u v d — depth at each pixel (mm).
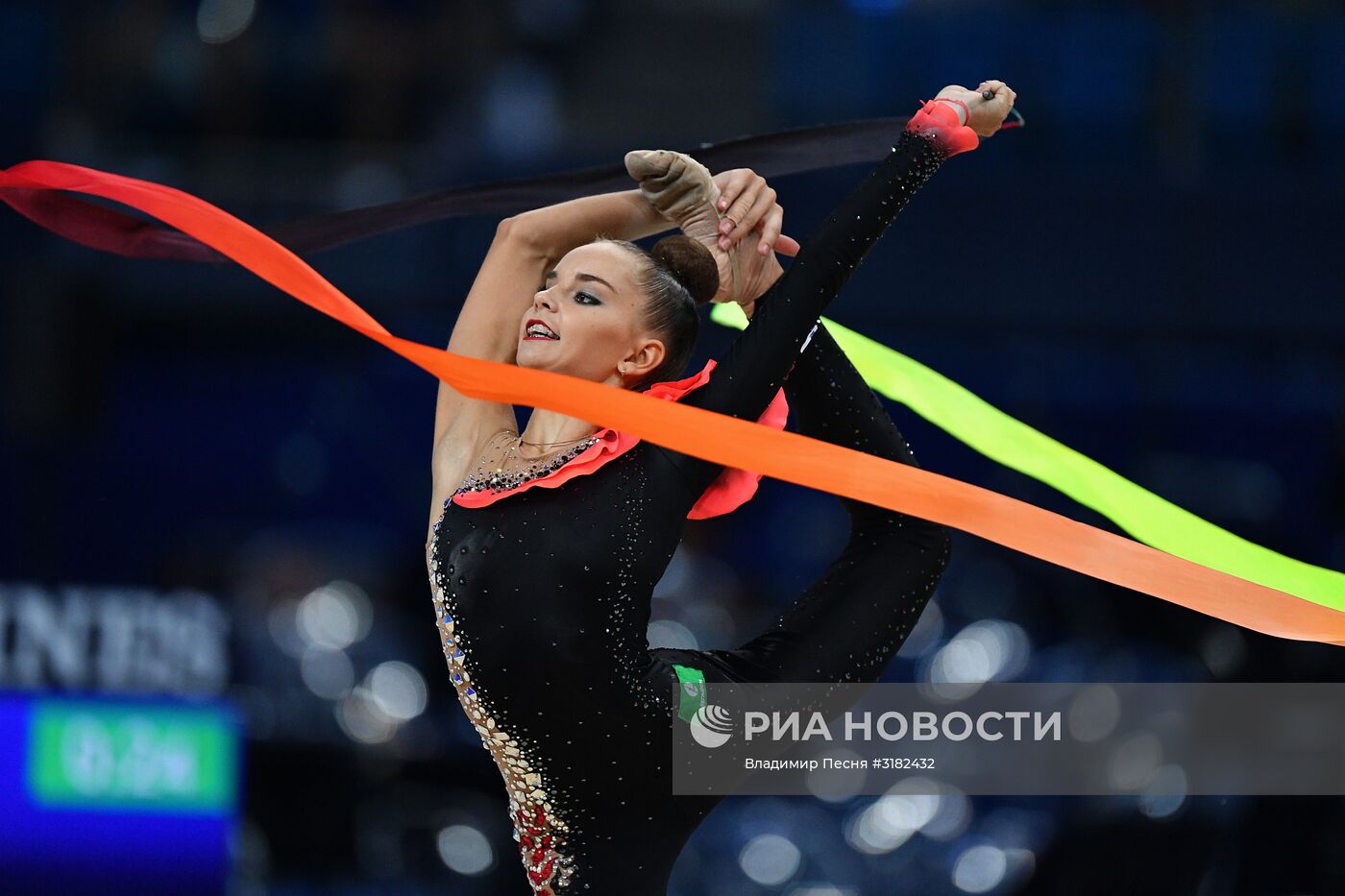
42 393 26500
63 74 28922
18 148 28266
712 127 31203
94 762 16297
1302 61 29125
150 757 16484
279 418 34438
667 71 31906
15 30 28906
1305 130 28938
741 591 29172
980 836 21453
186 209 7020
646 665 7387
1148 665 21953
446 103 30234
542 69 31938
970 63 29672
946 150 7762
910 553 8078
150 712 16547
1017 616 27234
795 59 30141
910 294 26000
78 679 16531
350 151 29453
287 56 30000
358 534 34688
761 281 8000
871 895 21203
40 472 30906
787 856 21719
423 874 20438
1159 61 29188
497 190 9008
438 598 7418
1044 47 29500
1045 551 7051
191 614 17297
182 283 27531
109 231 8766
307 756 20438
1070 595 26172
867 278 25969
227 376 33969
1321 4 30281
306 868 20297
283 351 33219
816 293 7539
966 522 6961
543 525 7238
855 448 8234
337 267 26406
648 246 16766
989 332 26312
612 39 32781
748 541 33750
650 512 7305
